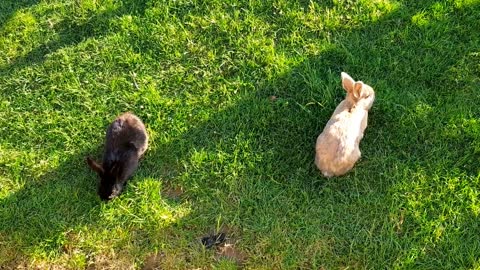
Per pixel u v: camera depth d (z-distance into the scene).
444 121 2.76
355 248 2.53
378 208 2.59
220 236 2.60
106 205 2.67
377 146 2.73
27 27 3.19
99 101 2.94
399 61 2.94
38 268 2.58
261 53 3.01
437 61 2.92
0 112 2.94
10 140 2.87
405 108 2.79
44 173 2.78
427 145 2.72
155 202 2.67
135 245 2.60
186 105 2.91
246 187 2.68
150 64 3.04
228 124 2.84
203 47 3.06
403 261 2.49
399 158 2.71
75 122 2.90
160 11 3.16
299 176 2.69
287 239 2.56
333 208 2.61
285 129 2.81
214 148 2.79
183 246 2.58
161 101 2.91
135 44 3.09
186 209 2.66
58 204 2.69
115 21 3.15
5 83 3.02
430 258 2.49
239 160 2.75
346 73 2.85
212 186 2.71
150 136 2.83
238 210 2.63
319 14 3.10
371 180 2.66
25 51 3.12
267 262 2.52
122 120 2.73
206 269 2.54
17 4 3.28
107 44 3.10
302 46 3.03
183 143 2.80
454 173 2.64
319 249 2.53
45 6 3.25
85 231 2.63
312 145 2.76
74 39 3.14
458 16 3.04
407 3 3.10
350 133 2.58
